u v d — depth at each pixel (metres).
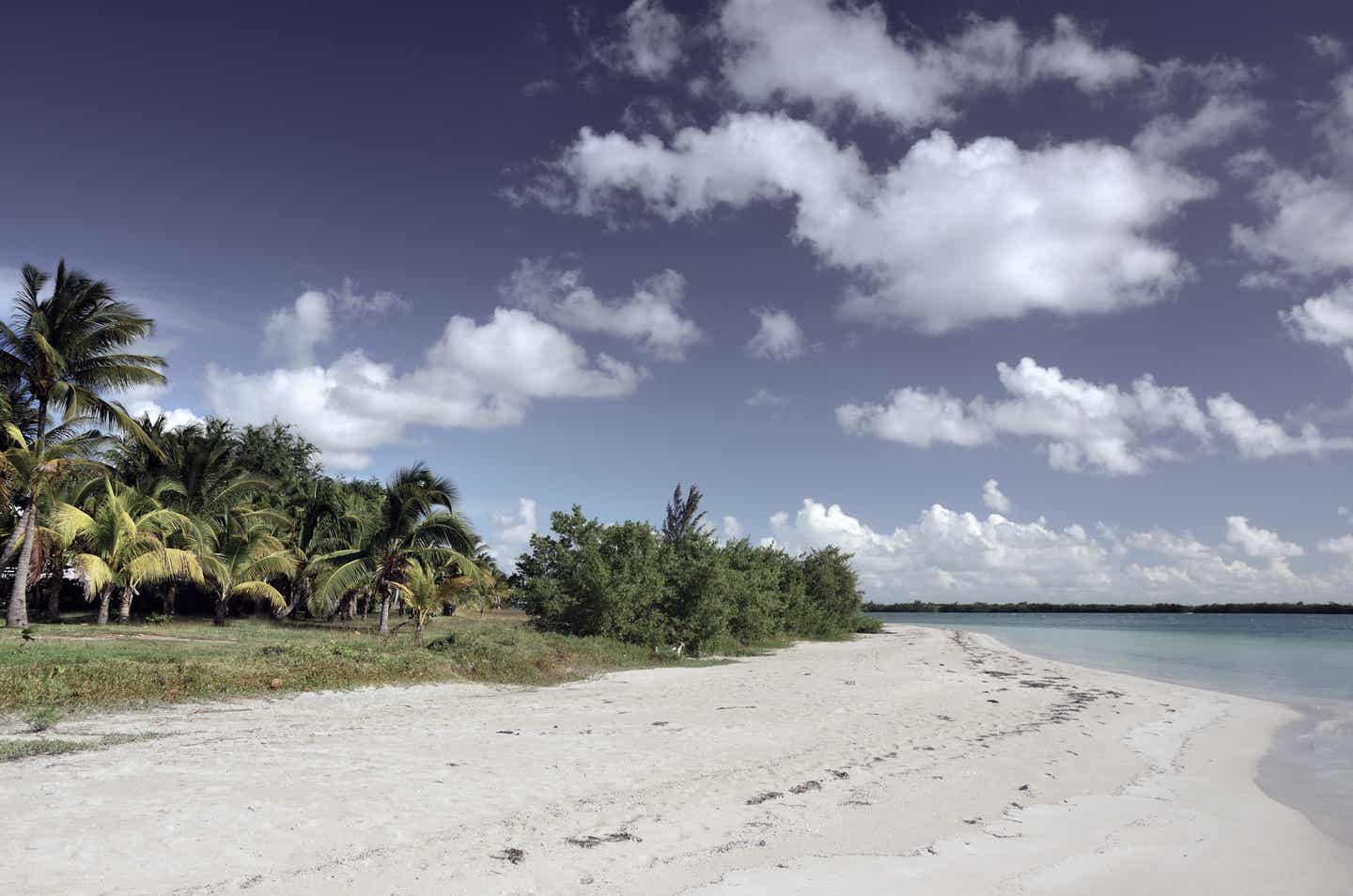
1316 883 6.89
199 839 6.08
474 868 5.94
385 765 8.72
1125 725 15.01
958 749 11.59
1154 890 6.50
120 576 24.61
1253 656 39.28
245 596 33.19
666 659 24.77
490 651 18.70
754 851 6.74
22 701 10.81
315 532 34.12
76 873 5.29
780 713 14.23
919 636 53.97
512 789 8.09
